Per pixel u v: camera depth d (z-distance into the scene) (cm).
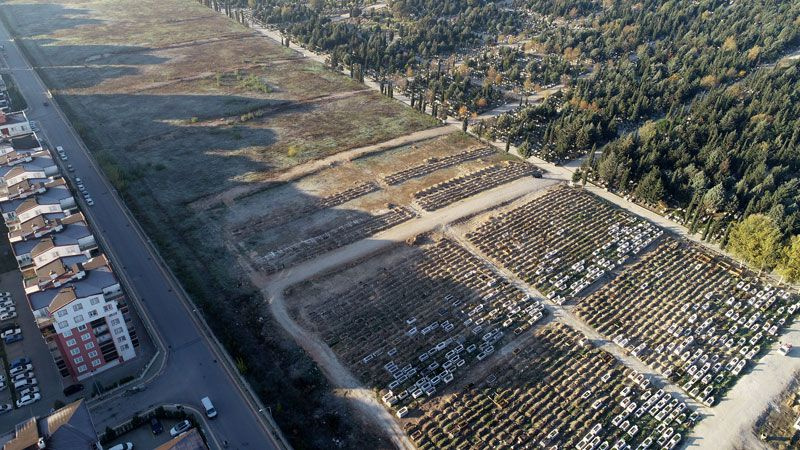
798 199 15862
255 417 10031
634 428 10194
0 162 14250
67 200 13062
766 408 10681
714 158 17625
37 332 11675
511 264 14288
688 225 15975
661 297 13362
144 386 10512
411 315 12531
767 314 12888
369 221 15612
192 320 12075
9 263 13425
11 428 9750
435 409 10425
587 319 12656
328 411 10256
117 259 13775
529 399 10725
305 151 19250
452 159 19125
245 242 14600
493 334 12081
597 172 18138
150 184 16975
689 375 11338
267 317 12256
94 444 8050
